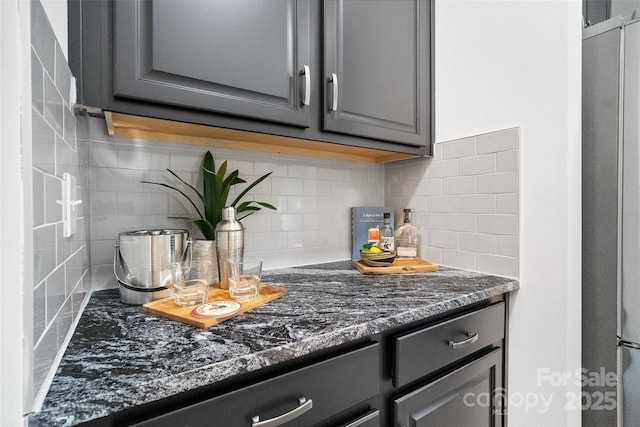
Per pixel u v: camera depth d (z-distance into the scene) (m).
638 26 0.91
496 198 1.14
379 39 1.16
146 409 0.46
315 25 1.01
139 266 0.82
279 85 0.94
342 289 0.98
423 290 0.96
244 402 0.54
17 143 0.37
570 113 0.97
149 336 0.62
